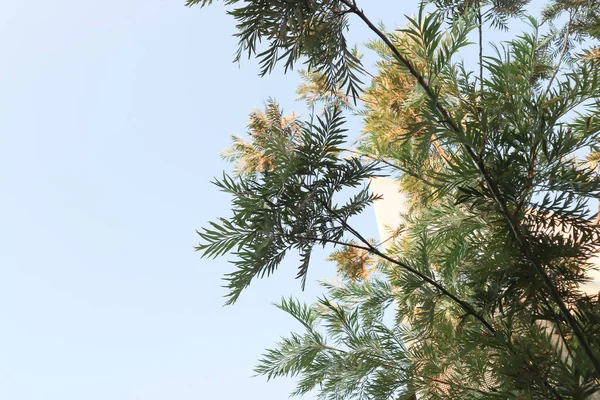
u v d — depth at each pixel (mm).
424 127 659
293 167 708
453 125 634
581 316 678
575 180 612
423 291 924
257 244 724
